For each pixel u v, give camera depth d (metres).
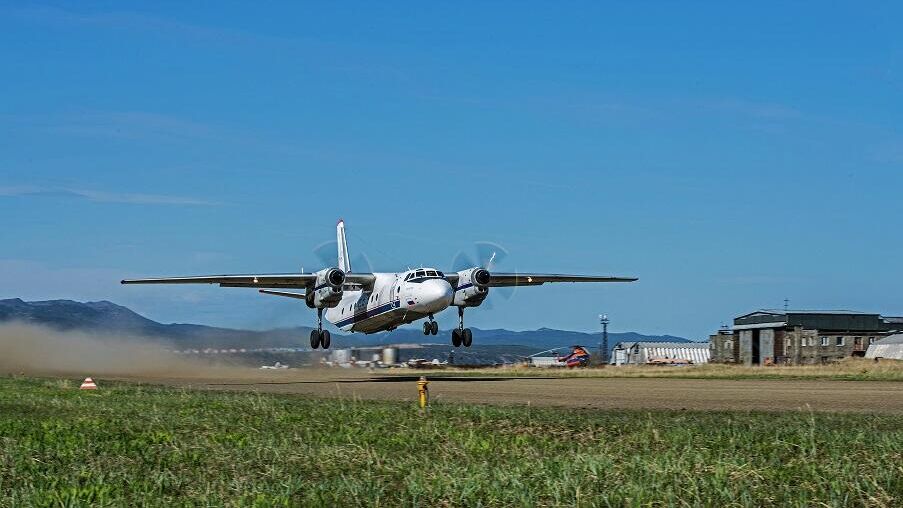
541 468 12.23
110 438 16.45
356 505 10.51
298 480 11.62
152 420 19.27
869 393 29.89
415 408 21.75
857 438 14.90
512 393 30.28
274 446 15.02
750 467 12.19
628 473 11.89
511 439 15.73
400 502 10.69
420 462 13.23
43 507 10.63
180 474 12.53
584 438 15.83
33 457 14.05
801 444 14.39
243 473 12.48
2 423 18.45
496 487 11.10
